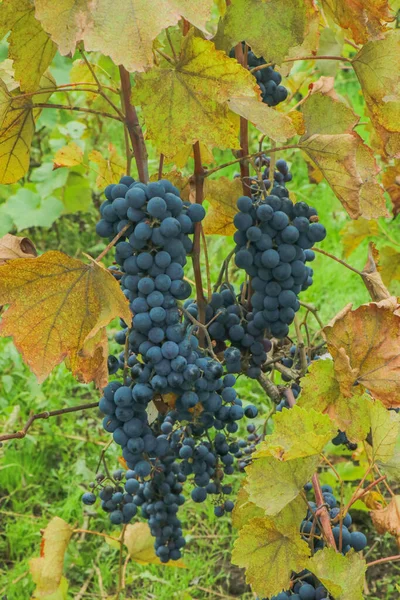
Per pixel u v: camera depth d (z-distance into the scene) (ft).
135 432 3.61
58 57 7.51
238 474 6.57
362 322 3.68
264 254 3.76
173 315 3.54
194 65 3.42
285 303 3.83
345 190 3.71
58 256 3.39
